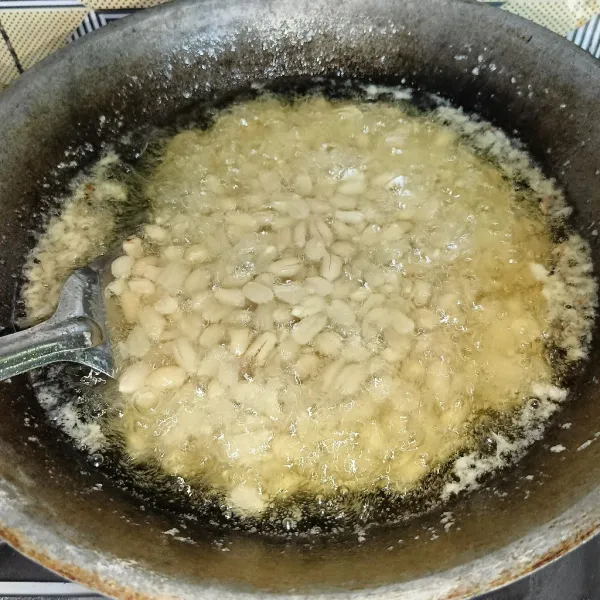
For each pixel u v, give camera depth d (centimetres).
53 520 23
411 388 28
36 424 28
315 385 28
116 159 34
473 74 34
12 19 35
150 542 24
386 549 25
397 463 28
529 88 33
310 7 34
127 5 36
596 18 36
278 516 27
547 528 22
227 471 28
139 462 28
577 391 28
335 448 28
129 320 30
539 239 32
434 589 21
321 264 31
